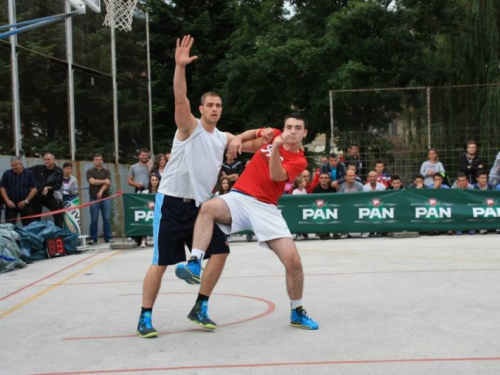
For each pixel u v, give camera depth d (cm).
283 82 2600
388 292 615
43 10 1416
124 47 1766
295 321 478
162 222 470
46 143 1408
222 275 760
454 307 535
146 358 402
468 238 1135
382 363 375
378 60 2394
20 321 533
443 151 1595
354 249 1002
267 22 2702
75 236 1108
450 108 1641
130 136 1783
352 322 490
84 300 628
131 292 666
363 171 1538
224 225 481
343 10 2314
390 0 2419
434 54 2312
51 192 1185
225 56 2822
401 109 1602
